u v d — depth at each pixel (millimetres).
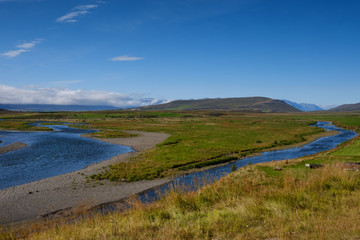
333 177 14023
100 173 31250
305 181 14453
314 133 81375
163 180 28656
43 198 22406
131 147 54219
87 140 65750
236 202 11016
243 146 53031
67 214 18172
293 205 10141
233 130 90188
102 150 50062
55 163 37781
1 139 66750
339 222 7508
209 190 13461
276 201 10578
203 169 34188
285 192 11594
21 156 43062
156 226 9047
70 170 33531
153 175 30328
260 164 27375
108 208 19484
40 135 78000
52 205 20641
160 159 39688
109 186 26203
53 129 101250
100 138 69688
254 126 108250
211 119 169625
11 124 118938
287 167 24047
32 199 22156
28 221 17422
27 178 29516
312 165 22156
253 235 7156
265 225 7961
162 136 73625
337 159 27578
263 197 11273
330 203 9930
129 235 8094
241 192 13078
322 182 13266
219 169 34062
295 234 6953
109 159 40594
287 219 8469
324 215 8633
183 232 7887
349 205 9641
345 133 82625
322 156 30828
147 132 85938
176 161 38156
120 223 9438
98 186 26188
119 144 58594
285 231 7059
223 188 13945
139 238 7684
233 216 9258
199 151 46906
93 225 9867
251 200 10773
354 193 11375
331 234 6566
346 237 6344
